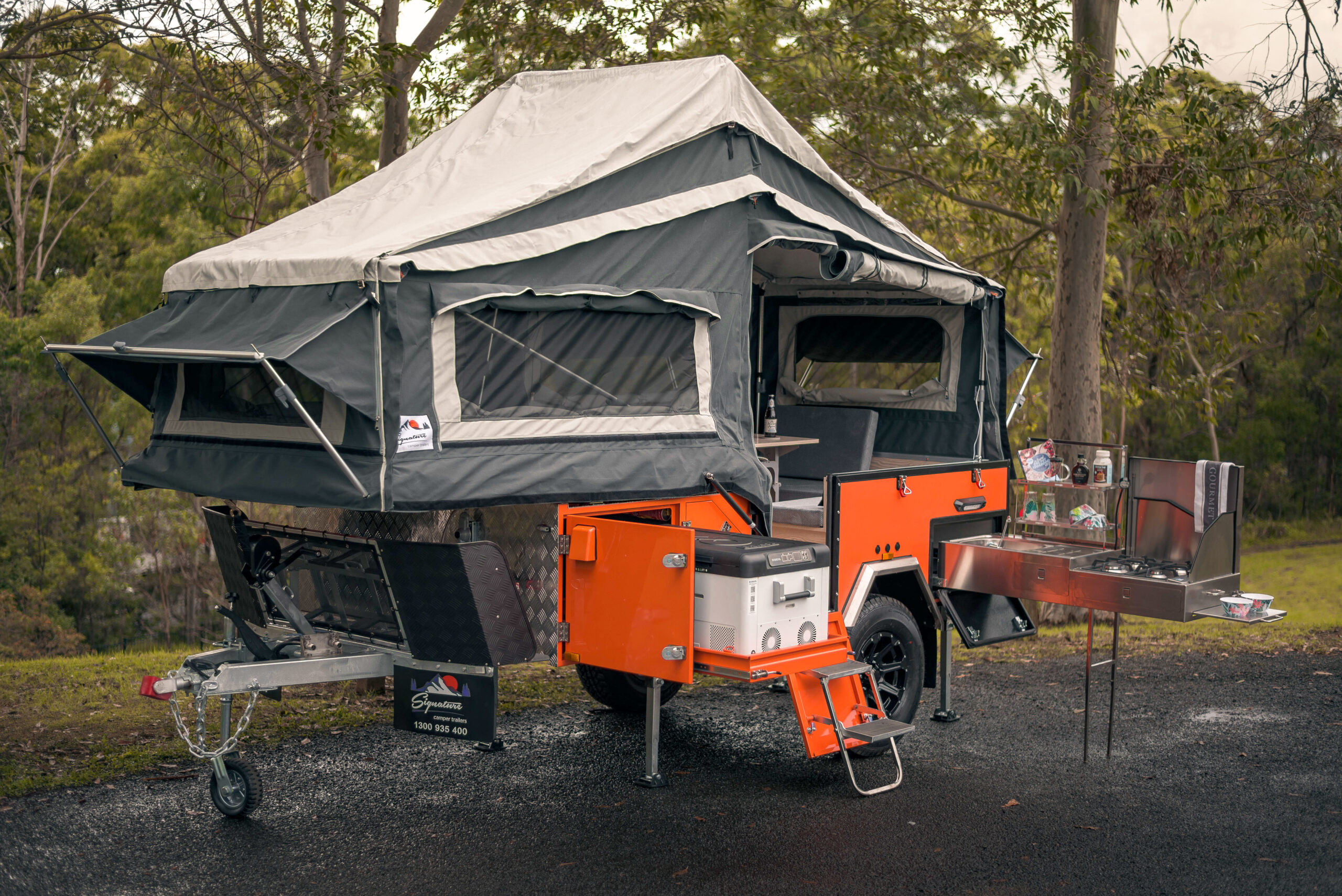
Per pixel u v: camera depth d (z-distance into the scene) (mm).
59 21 8133
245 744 5676
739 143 5543
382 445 4211
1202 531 5367
